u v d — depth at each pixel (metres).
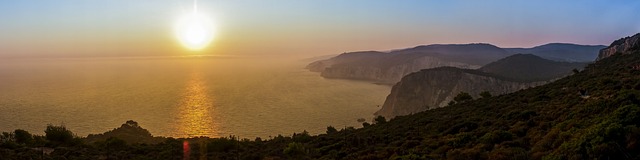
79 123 135.00
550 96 42.47
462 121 35.69
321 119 151.88
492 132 23.94
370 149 28.81
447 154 21.30
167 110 169.62
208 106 183.88
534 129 24.20
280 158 30.80
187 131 124.38
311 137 46.50
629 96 25.16
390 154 25.52
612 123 15.99
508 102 46.00
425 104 163.25
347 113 168.00
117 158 31.75
